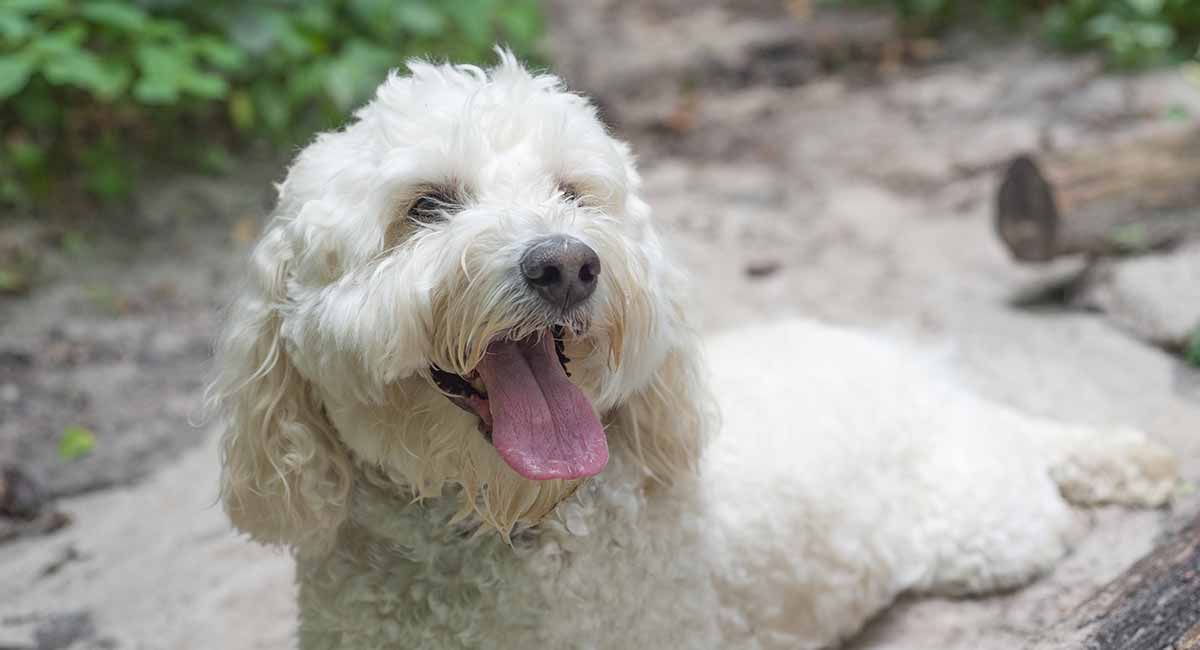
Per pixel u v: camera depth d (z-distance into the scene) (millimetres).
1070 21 2486
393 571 1013
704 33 2758
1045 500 1200
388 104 1005
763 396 1163
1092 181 1642
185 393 1620
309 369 987
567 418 966
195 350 1729
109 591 1295
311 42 2229
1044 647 1081
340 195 984
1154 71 2311
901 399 1218
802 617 1104
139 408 1582
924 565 1171
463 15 2328
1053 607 1141
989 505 1183
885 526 1154
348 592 1013
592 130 1016
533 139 995
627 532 1011
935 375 1297
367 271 974
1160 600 1072
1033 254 1649
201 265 1955
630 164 1052
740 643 1067
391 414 985
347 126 1032
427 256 959
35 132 2121
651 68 2621
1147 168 1663
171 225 2045
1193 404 1395
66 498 1438
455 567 1007
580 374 993
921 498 1185
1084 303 1622
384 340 955
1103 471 1240
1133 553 1180
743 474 1092
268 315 1000
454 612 1001
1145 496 1236
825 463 1128
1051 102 2279
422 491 987
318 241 981
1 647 1230
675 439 1036
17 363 1681
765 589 1079
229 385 1005
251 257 1011
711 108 2488
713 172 2234
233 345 1004
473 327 948
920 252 1856
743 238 1957
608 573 1005
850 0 2818
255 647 1206
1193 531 1134
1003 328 1586
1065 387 1444
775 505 1089
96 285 1886
